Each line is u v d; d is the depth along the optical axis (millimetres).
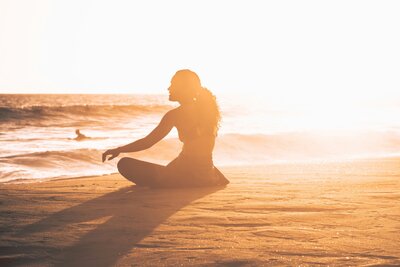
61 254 2949
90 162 11336
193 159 6090
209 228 3629
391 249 2982
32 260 2828
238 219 3947
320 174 7660
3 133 22609
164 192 5652
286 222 3828
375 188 5906
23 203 4875
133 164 6055
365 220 3895
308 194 5387
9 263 2779
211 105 6164
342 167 8930
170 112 6047
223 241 3213
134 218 4027
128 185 6438
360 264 2662
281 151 14117
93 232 3520
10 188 6109
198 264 2680
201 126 6082
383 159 11102
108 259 2820
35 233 3496
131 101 105812
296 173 7871
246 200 4965
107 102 96562
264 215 4125
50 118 29938
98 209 4488
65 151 11875
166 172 6027
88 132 23438
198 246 3086
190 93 6062
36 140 18594
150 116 33719
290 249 2988
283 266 2633
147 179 6031
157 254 2900
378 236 3334
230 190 5785
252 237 3322
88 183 6699
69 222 3877
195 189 5918
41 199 5152
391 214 4145
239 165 9719
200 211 4336
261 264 2670
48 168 10531
